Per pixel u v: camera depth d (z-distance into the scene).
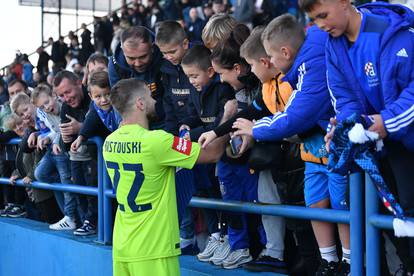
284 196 2.54
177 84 3.04
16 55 14.98
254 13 8.54
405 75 1.82
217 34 2.81
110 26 13.20
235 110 2.59
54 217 4.34
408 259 2.01
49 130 4.01
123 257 2.43
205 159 2.44
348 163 1.81
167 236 2.38
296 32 2.20
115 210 3.41
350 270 2.05
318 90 2.11
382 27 1.86
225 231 2.82
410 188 1.85
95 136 3.38
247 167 2.67
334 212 2.08
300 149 2.42
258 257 2.75
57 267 3.71
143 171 2.37
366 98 1.92
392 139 1.83
